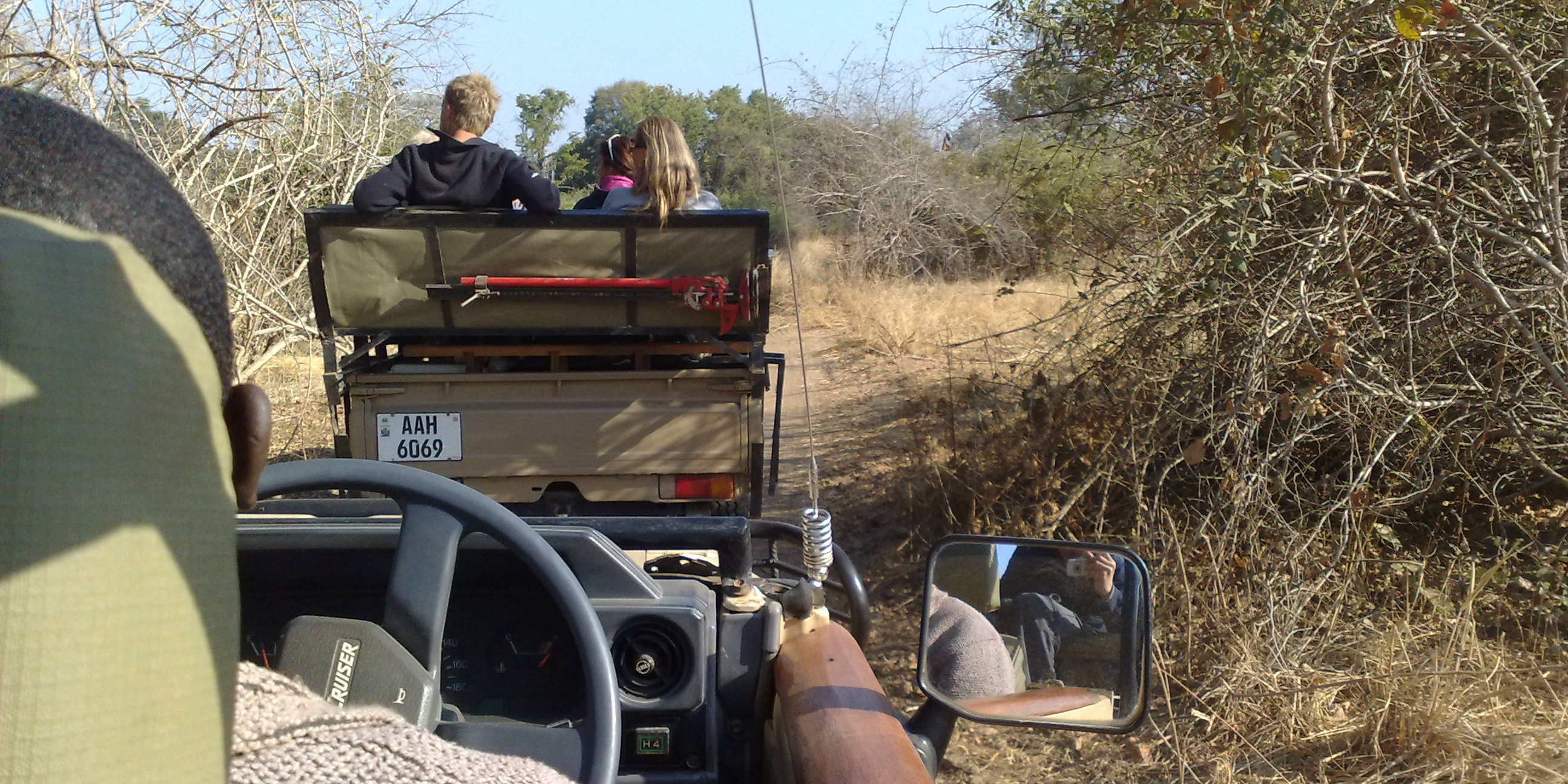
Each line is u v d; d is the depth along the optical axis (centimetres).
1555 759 340
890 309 1362
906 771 158
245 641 205
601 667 165
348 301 502
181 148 765
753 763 205
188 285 80
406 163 492
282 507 250
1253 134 395
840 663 193
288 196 847
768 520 274
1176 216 491
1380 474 482
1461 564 452
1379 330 416
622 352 533
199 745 69
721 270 505
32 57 680
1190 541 459
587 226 492
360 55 811
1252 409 430
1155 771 379
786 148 1884
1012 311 1133
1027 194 566
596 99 3397
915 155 1673
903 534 606
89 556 65
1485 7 414
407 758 107
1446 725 358
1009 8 535
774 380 1130
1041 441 542
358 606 206
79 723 63
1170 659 426
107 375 68
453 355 537
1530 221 443
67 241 70
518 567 198
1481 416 460
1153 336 515
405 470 176
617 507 534
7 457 64
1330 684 391
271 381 1001
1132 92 512
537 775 112
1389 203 423
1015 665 232
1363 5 396
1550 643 412
